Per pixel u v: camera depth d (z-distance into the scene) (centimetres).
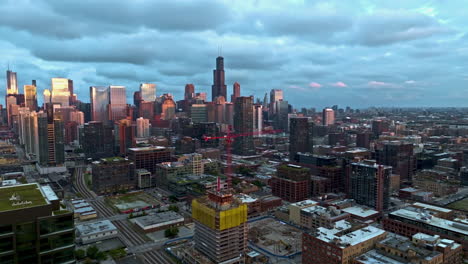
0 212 14862
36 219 15650
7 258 15112
